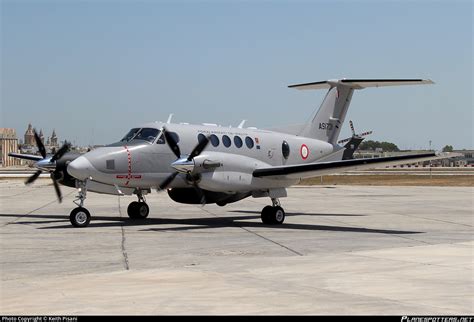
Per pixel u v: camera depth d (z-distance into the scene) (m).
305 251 13.97
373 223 21.31
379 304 8.41
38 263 12.13
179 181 20.11
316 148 24.80
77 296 8.88
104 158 19.17
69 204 30.62
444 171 104.44
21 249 14.16
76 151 20.66
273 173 20.14
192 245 15.02
